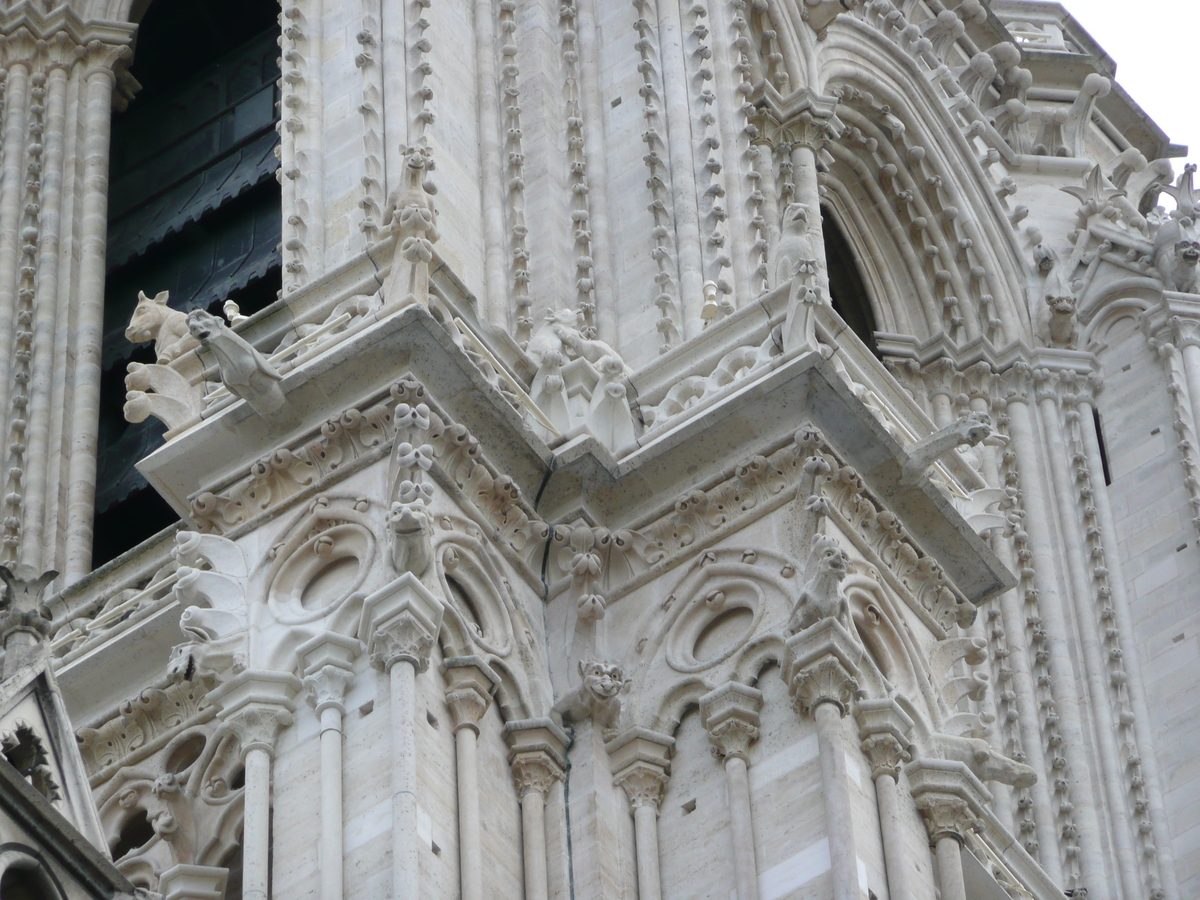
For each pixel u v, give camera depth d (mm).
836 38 40250
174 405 27031
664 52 32750
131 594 28266
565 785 25406
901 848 24672
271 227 37938
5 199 38000
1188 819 36031
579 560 26672
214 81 40375
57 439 35656
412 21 31094
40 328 36688
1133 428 39969
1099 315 41188
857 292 40969
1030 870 28531
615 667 25922
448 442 26078
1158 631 37844
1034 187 43781
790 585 25969
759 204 31953
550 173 31156
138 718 26500
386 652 24406
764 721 25344
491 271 29875
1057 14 49219
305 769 24188
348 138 30109
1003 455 39375
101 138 38969
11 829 19641
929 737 26203
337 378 26109
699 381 27531
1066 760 36344
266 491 26156
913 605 27172
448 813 24000
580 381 27766
